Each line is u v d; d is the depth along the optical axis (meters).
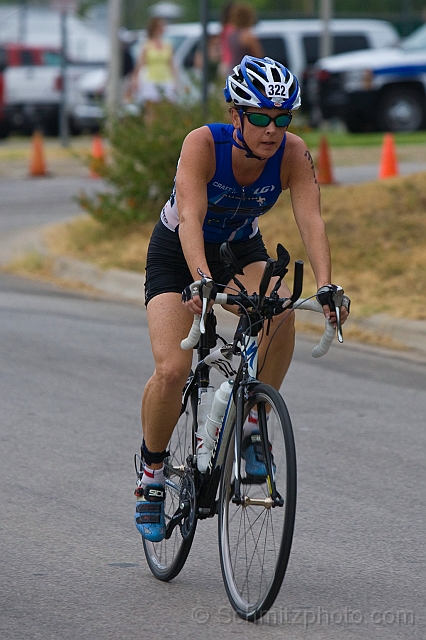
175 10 91.94
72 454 15.20
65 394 18.09
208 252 11.62
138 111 32.12
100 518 12.88
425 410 17.58
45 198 41.69
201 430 10.93
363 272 26.02
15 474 14.37
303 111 59.88
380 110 53.50
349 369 20.17
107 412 17.16
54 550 11.91
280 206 31.06
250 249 11.76
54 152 55.28
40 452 15.26
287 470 9.49
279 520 9.75
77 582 11.06
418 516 13.00
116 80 55.59
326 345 10.05
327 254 10.82
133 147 30.53
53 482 14.09
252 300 10.01
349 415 17.19
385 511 13.15
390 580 11.10
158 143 30.02
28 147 59.28
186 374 10.84
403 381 19.41
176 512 11.07
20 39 81.88
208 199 11.07
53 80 64.19
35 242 32.53
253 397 10.12
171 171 30.58
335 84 53.78
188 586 11.02
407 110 53.53
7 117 63.81
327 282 10.58
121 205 32.66
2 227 35.53
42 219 36.94
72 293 27.05
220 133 10.82
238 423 10.11
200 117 30.83
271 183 11.10
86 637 9.74
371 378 19.56
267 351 10.93
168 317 10.98
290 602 10.53
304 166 11.10
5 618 10.15
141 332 22.73
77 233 32.09
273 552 9.82
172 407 10.98
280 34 63.50
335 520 12.83
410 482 14.21
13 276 29.12
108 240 31.06
